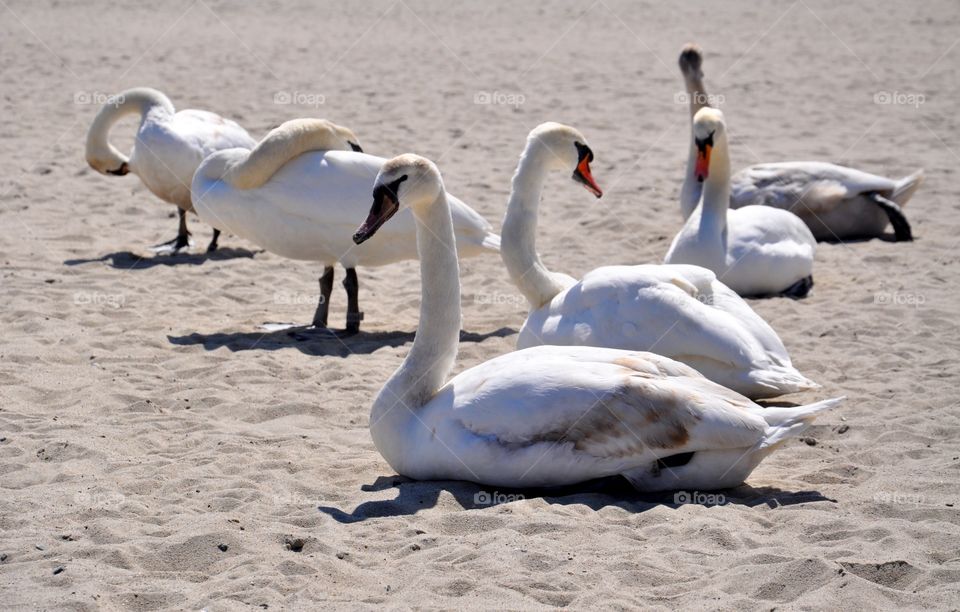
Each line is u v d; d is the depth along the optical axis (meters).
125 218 17.02
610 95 28.62
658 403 7.46
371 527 7.16
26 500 7.55
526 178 10.12
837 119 25.64
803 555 6.64
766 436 7.59
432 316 7.92
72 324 11.93
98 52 33.50
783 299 13.12
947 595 6.17
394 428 7.91
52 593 6.23
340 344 11.72
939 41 37.66
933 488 7.87
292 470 8.28
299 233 12.04
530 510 7.35
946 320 12.25
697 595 6.21
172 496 7.71
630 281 9.24
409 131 23.66
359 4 47.66
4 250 14.87
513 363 7.83
